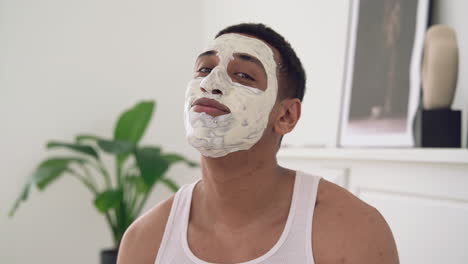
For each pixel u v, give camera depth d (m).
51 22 2.17
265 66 0.73
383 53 1.41
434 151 1.09
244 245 0.70
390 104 1.35
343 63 1.58
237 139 0.69
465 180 1.05
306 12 1.80
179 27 2.50
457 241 1.06
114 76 2.32
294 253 0.67
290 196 0.74
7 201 2.06
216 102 0.69
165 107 2.46
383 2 1.43
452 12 1.25
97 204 1.79
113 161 2.29
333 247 0.66
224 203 0.73
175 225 0.77
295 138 1.83
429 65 1.15
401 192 1.22
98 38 2.28
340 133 1.54
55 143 1.85
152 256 0.76
